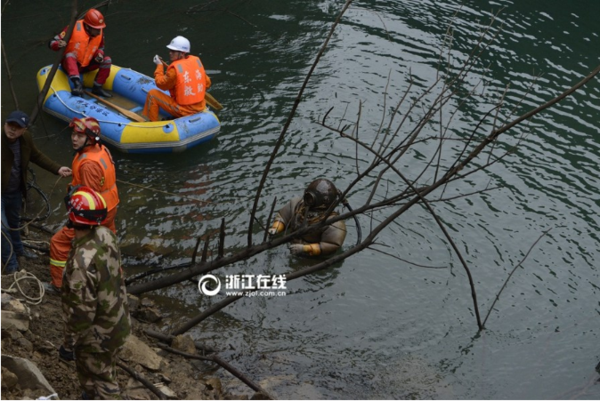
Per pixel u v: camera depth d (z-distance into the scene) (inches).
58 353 250.2
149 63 581.9
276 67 583.8
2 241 301.7
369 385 293.6
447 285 362.0
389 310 343.3
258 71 575.5
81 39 487.5
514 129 515.8
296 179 439.2
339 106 528.7
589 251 393.4
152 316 319.9
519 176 461.1
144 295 339.6
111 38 621.6
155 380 264.8
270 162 281.7
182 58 473.4
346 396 284.8
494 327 336.2
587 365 314.3
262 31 649.0
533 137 507.5
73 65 490.3
